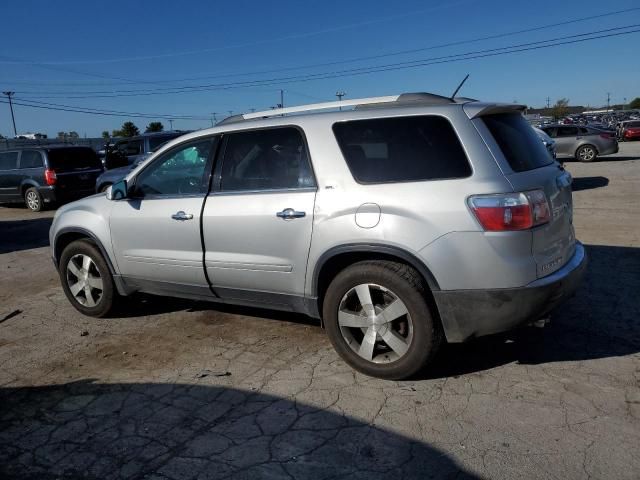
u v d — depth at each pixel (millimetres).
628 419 3123
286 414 3363
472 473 2732
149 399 3645
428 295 3508
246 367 4043
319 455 2941
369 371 3727
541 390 3494
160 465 2926
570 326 4461
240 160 4238
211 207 4266
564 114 99812
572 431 3033
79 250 5180
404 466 2818
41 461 3008
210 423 3309
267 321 4949
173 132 13922
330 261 3781
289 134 4023
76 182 14258
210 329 4832
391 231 3477
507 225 3291
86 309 5262
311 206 3783
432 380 3701
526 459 2816
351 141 3766
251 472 2828
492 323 3414
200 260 4363
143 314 5324
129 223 4750
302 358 4141
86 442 3172
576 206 10477
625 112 92125
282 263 3969
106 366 4191
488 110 3594
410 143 3598
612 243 7234
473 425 3143
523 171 3508
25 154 14180
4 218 13430
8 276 7340
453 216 3354
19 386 3920
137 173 4836
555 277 3465
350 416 3303
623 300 4984
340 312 3770
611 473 2678
